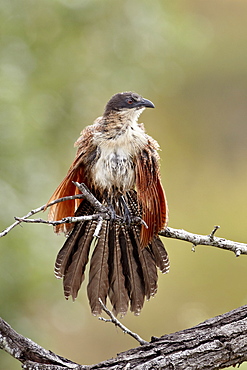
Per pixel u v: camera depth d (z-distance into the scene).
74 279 6.73
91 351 15.28
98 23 13.45
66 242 6.79
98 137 7.09
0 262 11.09
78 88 13.23
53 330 14.45
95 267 6.72
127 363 5.48
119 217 6.75
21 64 12.57
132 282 6.71
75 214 6.88
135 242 6.79
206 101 24.12
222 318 5.68
